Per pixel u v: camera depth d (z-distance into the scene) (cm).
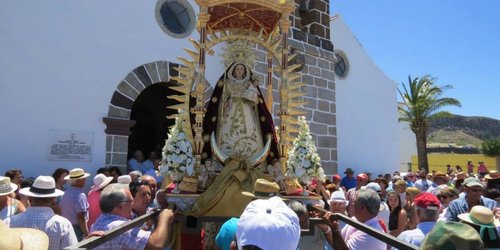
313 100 1342
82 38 973
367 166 1656
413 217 661
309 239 470
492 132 6875
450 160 3397
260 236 221
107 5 1016
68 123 941
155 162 1043
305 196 512
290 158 534
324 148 1349
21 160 877
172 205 444
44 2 930
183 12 1143
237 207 452
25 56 898
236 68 538
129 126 1023
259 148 533
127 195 397
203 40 525
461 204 560
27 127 890
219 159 506
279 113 548
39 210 429
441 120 6906
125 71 1027
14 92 880
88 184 948
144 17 1070
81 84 964
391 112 1802
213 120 532
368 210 422
